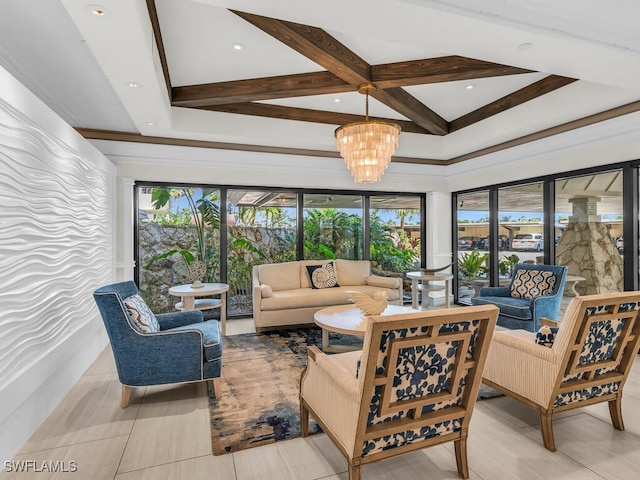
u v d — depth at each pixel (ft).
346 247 19.29
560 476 5.90
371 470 6.16
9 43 8.16
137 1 6.37
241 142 15.47
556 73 8.82
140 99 10.54
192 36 9.16
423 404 5.37
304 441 7.00
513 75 12.03
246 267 17.47
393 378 5.00
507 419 7.84
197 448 6.75
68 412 8.16
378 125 10.39
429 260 20.65
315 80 11.43
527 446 6.80
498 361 7.87
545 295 13.16
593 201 13.12
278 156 16.94
